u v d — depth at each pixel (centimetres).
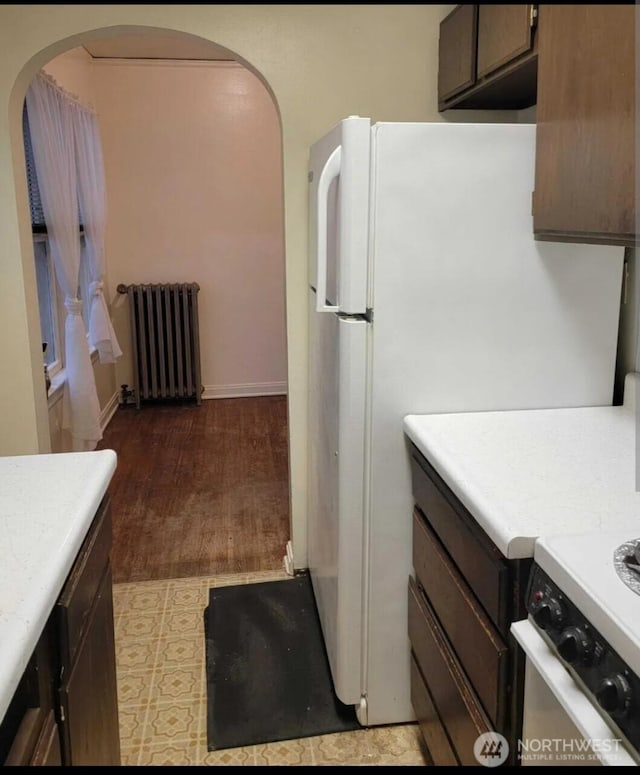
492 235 173
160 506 353
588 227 140
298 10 235
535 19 163
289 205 248
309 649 232
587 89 138
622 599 93
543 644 109
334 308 179
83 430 358
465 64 212
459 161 168
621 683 86
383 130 164
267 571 285
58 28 226
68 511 125
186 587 273
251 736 194
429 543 165
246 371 572
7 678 83
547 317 180
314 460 243
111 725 148
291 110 242
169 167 524
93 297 434
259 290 557
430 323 176
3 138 230
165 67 505
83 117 404
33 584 101
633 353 189
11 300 241
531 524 119
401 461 183
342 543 187
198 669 224
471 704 136
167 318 529
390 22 239
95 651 133
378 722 198
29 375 247
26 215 245
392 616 192
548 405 186
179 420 509
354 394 178
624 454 154
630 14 122
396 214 169
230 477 393
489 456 152
